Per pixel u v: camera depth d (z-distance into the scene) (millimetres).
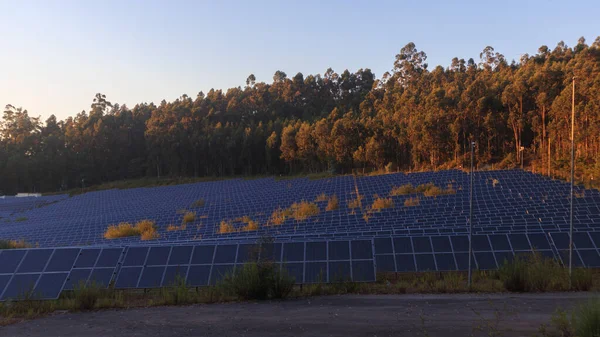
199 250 16953
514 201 42312
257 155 106812
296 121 114938
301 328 9891
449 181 55875
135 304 13750
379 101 110625
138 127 120125
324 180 73125
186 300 13711
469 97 78875
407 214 38000
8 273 15453
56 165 109188
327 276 15508
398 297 13281
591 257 17750
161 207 66562
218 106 124500
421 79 110125
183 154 109875
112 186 101312
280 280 13797
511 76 89625
